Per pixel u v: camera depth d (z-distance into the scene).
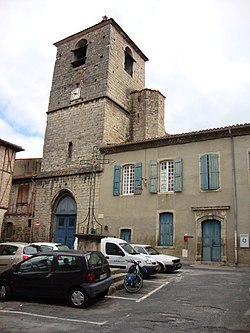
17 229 25.92
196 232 17.59
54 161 25.33
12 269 8.66
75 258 8.20
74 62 27.33
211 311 7.43
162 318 6.84
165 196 19.08
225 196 17.23
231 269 15.33
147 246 15.05
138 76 29.58
